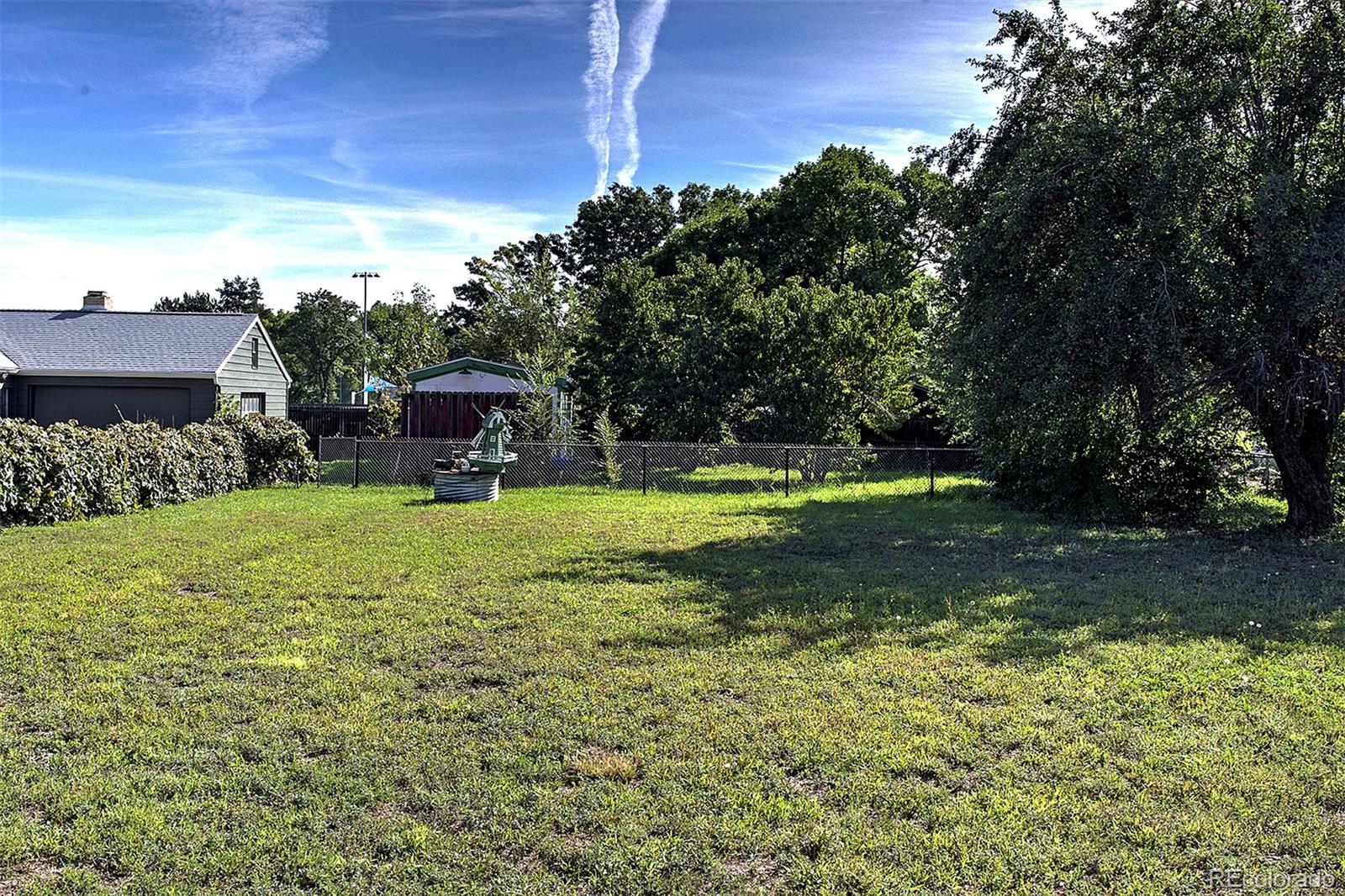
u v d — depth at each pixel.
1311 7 11.01
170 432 14.66
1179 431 12.92
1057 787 3.81
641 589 7.68
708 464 16.56
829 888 3.09
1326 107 11.01
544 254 40.66
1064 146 10.98
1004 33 12.72
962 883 3.13
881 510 13.57
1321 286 9.58
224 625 6.39
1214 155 10.65
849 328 18.34
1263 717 4.57
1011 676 5.27
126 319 24.03
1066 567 8.92
